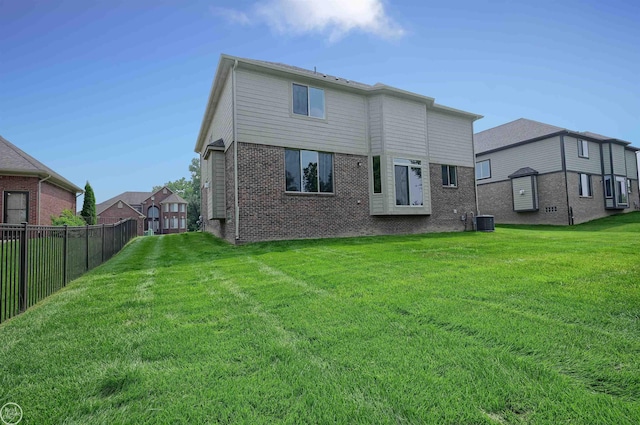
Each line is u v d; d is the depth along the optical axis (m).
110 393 2.04
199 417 1.75
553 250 7.44
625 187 23.22
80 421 1.76
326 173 11.51
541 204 21.02
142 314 3.61
